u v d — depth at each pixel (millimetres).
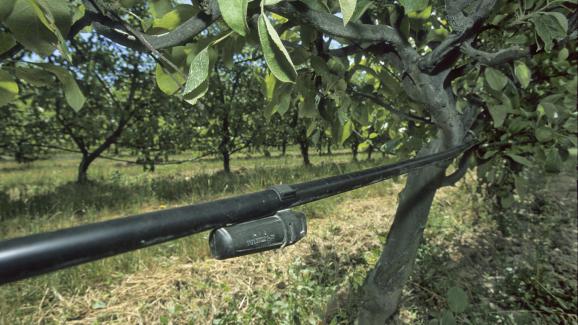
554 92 2660
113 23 701
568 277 3393
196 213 521
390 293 2211
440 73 1436
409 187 2029
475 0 1089
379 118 2480
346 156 21109
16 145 8539
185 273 3367
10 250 330
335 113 1646
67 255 369
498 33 1721
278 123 11891
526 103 2738
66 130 8898
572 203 6039
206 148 11547
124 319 2660
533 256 3736
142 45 747
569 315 2623
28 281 3002
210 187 7465
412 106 1818
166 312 2738
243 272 3322
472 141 2090
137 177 10367
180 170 14266
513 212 5047
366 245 3982
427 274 3117
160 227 462
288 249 3785
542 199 5867
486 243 4176
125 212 6020
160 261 3635
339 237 4188
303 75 1382
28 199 6445
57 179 11070
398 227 2088
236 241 596
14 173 14219
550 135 2178
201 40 880
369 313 2295
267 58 554
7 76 631
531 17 1157
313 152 27078
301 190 707
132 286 3158
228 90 12031
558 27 1092
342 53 1419
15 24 542
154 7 871
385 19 1315
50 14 488
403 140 2557
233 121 11609
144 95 9211
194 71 656
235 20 515
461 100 2082
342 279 3109
